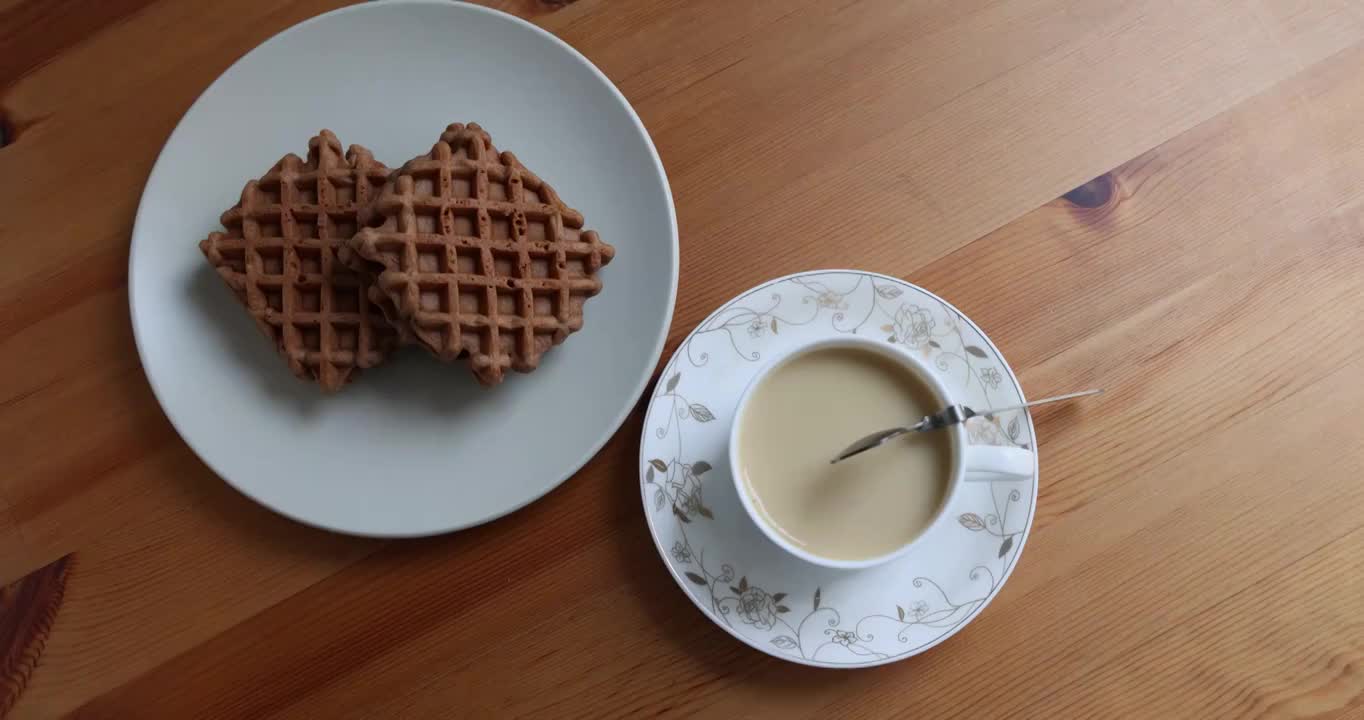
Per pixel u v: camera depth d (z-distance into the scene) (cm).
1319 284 39
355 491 35
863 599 35
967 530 35
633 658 37
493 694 37
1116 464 38
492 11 36
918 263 39
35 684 36
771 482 35
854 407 35
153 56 39
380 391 36
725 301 39
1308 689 36
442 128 37
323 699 36
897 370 35
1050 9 40
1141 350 38
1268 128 40
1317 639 37
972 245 39
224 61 39
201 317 36
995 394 35
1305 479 38
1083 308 39
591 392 36
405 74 37
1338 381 38
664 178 36
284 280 34
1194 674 37
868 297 36
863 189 39
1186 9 40
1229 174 39
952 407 33
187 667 36
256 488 35
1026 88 40
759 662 37
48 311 38
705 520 36
